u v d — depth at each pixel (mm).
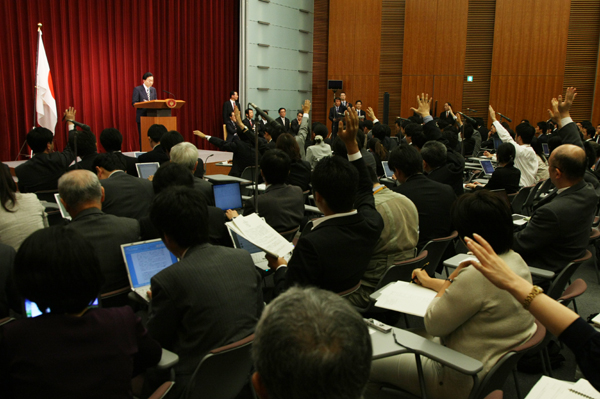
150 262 2234
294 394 679
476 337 1642
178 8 9750
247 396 2158
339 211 2051
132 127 9102
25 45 7508
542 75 11969
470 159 7141
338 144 3500
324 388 669
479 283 1614
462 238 1752
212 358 1528
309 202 5078
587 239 2721
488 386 1590
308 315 704
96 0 8305
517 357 1623
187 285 1597
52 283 1182
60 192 2186
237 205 3922
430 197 3066
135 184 3047
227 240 2730
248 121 10047
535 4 11797
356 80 12375
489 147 9484
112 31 8594
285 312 716
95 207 2234
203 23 10312
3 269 1872
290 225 3057
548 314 1117
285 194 3072
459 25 11984
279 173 3068
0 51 7195
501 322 1614
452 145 5875
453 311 1622
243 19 10688
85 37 8234
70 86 8125
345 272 2031
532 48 11930
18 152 7551
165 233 1695
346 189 2006
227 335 1632
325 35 12500
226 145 5418
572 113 12125
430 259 2965
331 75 12398
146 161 4281
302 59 12266
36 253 1188
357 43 12281
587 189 2691
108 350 1232
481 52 12188
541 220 2658
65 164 4027
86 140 4023
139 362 1405
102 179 3090
